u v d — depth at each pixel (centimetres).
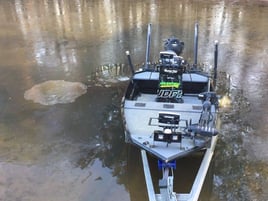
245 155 610
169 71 611
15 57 1165
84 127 721
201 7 1930
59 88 911
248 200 509
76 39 1360
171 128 506
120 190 539
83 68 1051
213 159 599
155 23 1580
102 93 877
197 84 680
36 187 548
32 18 1727
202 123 521
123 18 1691
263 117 731
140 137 519
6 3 2131
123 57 1138
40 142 672
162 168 514
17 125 734
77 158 622
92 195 529
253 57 1112
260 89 870
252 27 1486
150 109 579
